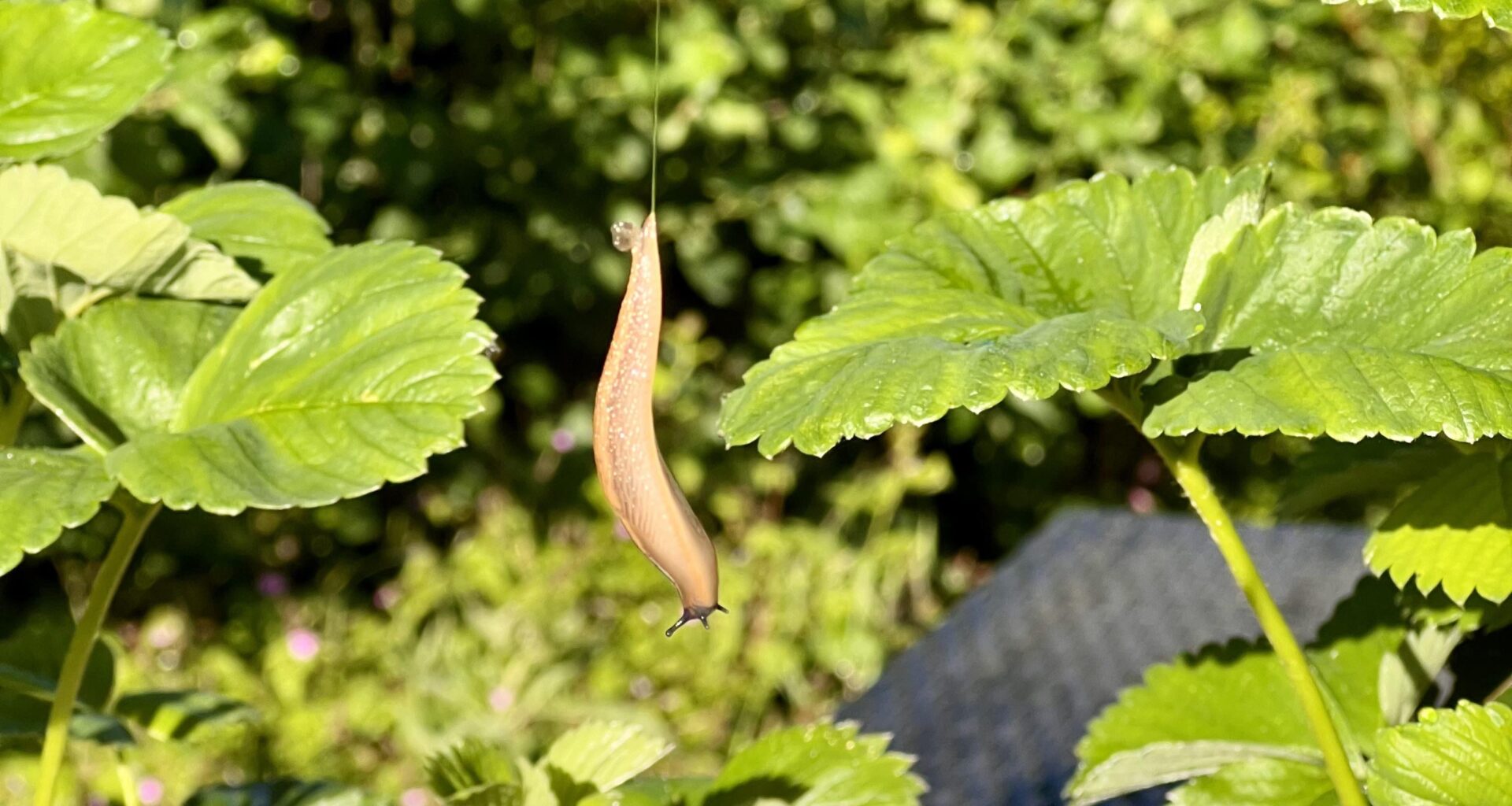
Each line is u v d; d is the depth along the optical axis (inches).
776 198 64.7
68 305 21.0
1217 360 19.0
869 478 70.9
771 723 61.9
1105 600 37.9
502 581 61.6
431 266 19.9
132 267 20.7
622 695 60.0
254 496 18.5
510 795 20.3
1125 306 19.9
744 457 69.5
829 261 67.6
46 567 67.1
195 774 52.8
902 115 64.6
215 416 19.8
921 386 17.4
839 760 21.5
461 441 19.0
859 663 63.1
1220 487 76.1
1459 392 17.2
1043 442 73.1
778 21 66.4
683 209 65.7
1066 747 29.7
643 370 17.3
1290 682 20.7
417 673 58.4
